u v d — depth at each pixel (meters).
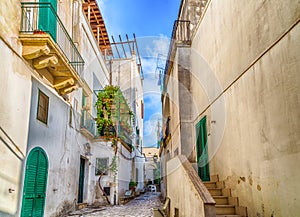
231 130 5.29
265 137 3.99
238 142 4.95
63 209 7.36
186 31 9.17
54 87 6.86
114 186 10.78
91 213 7.93
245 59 4.73
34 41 5.25
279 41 3.68
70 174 8.08
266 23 4.04
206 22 7.16
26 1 5.75
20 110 5.07
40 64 5.65
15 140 4.85
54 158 6.75
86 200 10.03
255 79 4.36
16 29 5.06
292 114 3.35
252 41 4.48
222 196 5.26
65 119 7.66
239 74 4.98
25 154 5.22
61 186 7.25
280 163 3.57
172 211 6.17
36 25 6.09
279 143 3.62
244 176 4.65
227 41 5.64
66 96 7.79
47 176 6.27
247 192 4.52
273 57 3.82
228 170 5.38
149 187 21.53
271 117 3.84
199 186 4.20
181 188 5.23
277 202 3.61
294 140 3.29
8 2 4.80
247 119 4.60
